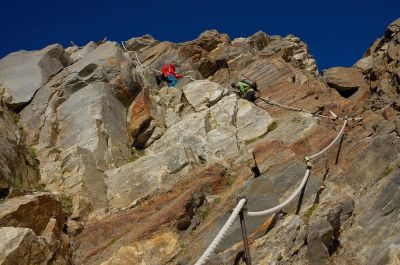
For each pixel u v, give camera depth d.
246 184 12.88
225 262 10.94
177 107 19.55
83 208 13.43
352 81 23.62
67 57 23.09
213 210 12.59
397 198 12.80
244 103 18.06
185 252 11.34
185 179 13.71
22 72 19.97
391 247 11.57
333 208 12.32
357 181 13.71
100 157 15.69
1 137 13.47
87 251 12.12
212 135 16.52
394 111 17.22
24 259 9.41
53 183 14.52
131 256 11.43
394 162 13.94
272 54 27.14
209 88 19.83
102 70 19.12
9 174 12.70
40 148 16.16
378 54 25.41
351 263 11.56
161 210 12.87
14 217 10.40
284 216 12.09
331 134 15.28
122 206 14.12
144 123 17.92
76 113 17.38
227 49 27.23
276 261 10.83
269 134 16.23
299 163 13.15
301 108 18.48
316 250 11.05
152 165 15.04
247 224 11.73
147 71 22.66
